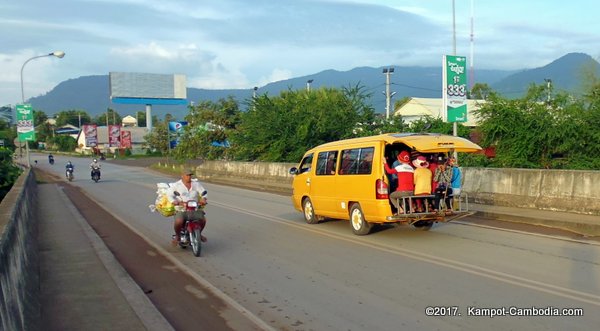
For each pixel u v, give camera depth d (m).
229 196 23.62
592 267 8.20
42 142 143.12
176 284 8.23
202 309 6.95
